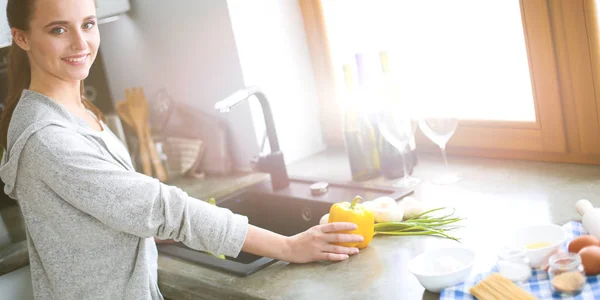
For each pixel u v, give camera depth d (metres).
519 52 1.95
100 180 1.38
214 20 2.41
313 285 1.41
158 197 1.43
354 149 2.09
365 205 1.71
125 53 2.82
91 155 1.40
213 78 2.51
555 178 1.78
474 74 2.09
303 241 1.53
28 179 1.42
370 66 2.05
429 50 2.19
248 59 2.40
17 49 1.54
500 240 1.44
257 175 2.42
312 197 2.04
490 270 1.29
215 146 2.53
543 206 1.59
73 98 1.55
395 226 1.62
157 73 2.72
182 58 2.59
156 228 1.43
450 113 2.07
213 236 1.47
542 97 1.88
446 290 1.24
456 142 2.17
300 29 2.53
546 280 1.22
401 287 1.33
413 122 2.06
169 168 2.63
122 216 1.40
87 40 1.48
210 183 2.43
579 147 1.85
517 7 1.91
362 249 1.57
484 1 1.99
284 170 2.18
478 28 2.03
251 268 1.56
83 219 1.43
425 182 1.96
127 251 1.47
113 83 2.92
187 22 2.51
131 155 2.72
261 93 2.14
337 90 2.51
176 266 1.69
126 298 1.48
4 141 1.58
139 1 2.66
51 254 1.45
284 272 1.51
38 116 1.42
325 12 2.44
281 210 2.14
